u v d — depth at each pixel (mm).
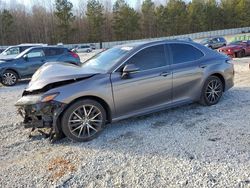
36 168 3582
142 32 75812
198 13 77688
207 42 30750
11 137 4664
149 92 4848
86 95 4273
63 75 4395
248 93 6863
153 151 3865
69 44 63562
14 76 10805
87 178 3279
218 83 5887
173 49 5270
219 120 4949
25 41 69375
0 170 3584
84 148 4102
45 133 4594
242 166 3338
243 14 80625
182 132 4484
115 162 3625
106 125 4980
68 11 64625
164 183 3082
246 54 19984
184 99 5355
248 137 4141
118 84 4523
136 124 4969
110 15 73562
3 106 6953
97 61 5125
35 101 4148
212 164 3418
